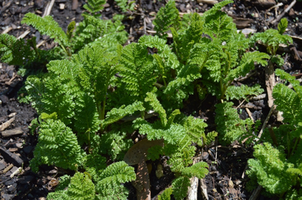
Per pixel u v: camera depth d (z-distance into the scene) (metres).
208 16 0.82
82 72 0.77
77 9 0.93
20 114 0.83
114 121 0.77
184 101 0.82
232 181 0.76
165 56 0.78
